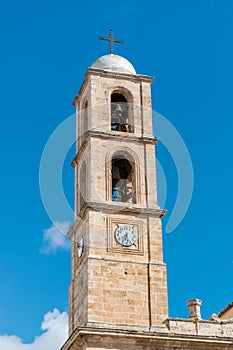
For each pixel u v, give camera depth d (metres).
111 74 70.25
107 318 60.94
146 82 71.12
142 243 64.38
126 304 61.78
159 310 62.06
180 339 59.97
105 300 61.53
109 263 62.91
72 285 66.31
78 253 65.69
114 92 70.44
